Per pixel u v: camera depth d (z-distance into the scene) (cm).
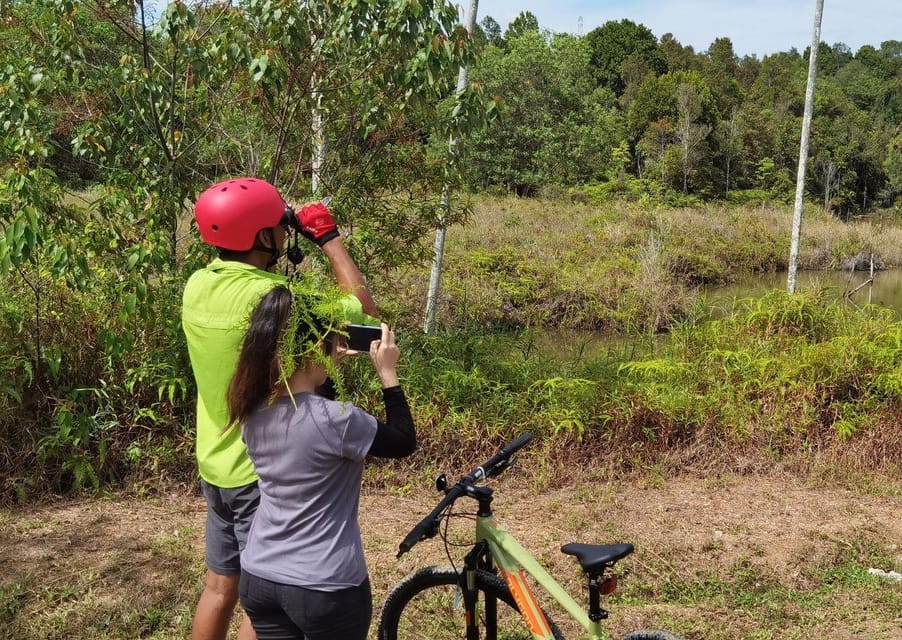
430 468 577
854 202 5850
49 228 515
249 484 279
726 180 5384
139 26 605
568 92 3750
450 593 401
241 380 236
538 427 607
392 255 677
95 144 560
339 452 232
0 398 515
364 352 253
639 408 623
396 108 604
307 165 668
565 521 511
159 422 537
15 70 548
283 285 252
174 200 585
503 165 3528
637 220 2372
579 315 1377
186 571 423
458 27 589
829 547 486
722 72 8556
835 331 803
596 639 264
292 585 232
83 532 468
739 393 672
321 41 600
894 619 414
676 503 550
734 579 450
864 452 624
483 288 1390
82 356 551
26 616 379
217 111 611
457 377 619
